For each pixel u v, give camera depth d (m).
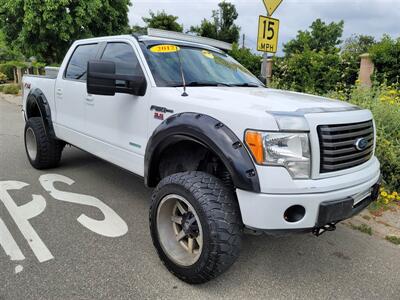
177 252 2.69
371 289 2.69
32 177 4.77
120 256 2.95
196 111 2.63
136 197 4.23
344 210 2.38
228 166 2.29
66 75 4.51
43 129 4.84
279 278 2.78
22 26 13.09
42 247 3.03
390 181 4.38
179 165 3.04
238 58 10.26
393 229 3.67
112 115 3.55
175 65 3.41
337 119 2.43
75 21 12.76
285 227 2.27
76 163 5.46
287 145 2.23
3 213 3.65
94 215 3.70
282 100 2.71
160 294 2.49
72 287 2.52
